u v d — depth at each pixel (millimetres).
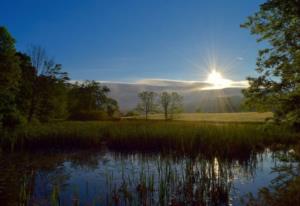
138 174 10617
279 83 7793
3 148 17516
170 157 13820
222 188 7648
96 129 22812
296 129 7543
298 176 9148
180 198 7508
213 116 56125
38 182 9664
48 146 18281
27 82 29250
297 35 7512
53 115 31844
